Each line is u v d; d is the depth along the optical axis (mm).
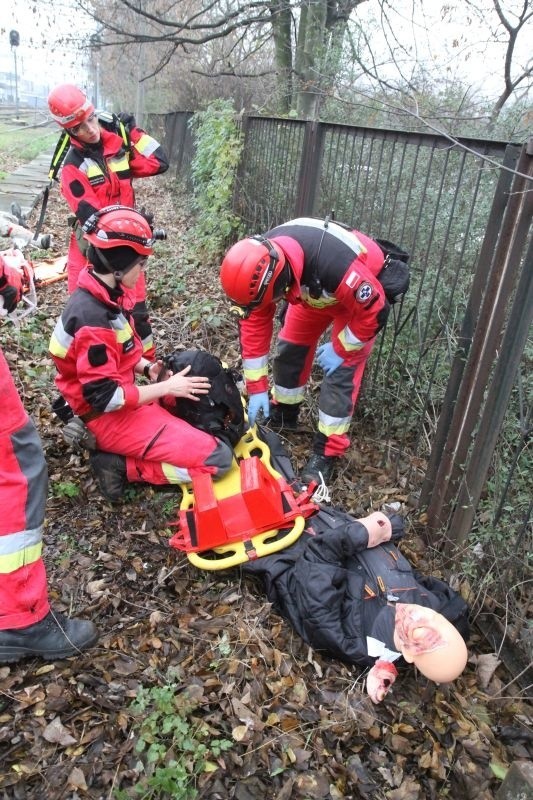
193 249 6832
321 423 3170
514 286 2469
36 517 1989
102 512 2918
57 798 1757
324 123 3881
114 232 2418
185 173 10969
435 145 2801
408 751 2004
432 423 3404
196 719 1983
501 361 2328
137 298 3758
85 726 1954
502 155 2361
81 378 2557
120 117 3627
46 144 19078
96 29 10680
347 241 2680
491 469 2916
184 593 2529
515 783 1604
